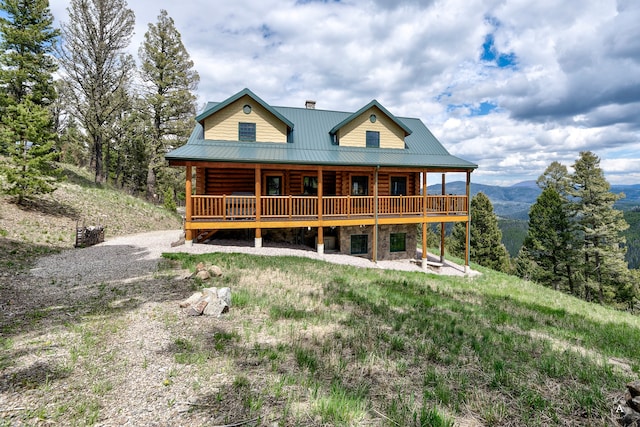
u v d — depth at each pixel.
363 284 8.86
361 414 3.00
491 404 3.34
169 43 24.14
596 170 24.61
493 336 5.52
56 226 13.39
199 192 14.11
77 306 5.73
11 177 13.11
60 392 3.20
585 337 6.14
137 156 32.03
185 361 3.88
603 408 3.37
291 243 15.01
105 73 21.83
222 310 5.62
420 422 2.95
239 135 14.21
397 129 16.19
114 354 4.02
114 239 14.05
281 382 3.47
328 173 15.54
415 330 5.50
